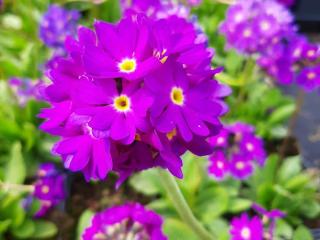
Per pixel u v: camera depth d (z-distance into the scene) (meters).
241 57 0.23
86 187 0.20
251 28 0.18
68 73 0.09
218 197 0.17
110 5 0.26
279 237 0.17
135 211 0.13
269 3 0.19
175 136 0.09
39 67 0.22
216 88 0.09
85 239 0.13
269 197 0.18
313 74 0.17
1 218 0.17
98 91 0.08
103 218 0.13
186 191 0.17
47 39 0.21
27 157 0.20
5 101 0.20
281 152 0.21
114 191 0.20
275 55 0.18
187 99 0.08
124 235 0.12
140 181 0.18
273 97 0.22
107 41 0.08
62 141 0.08
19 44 0.25
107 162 0.08
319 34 0.34
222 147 0.16
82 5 0.28
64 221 0.19
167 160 0.08
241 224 0.14
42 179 0.18
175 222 0.16
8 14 0.28
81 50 0.09
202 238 0.14
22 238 0.18
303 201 0.18
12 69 0.22
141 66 0.08
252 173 0.17
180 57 0.08
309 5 0.34
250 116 0.22
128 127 0.08
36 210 0.18
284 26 0.18
